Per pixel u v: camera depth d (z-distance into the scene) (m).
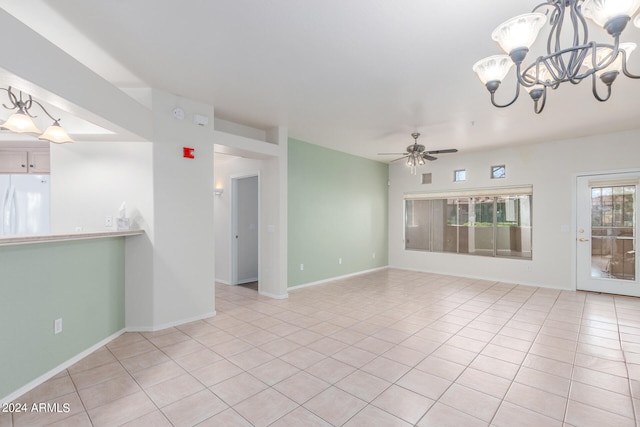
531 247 5.79
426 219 7.22
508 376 2.51
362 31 2.30
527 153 5.80
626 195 4.91
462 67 2.86
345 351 2.96
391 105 3.83
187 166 3.71
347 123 4.56
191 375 2.52
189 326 3.62
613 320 3.81
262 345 3.10
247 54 2.65
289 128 4.85
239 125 4.64
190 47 2.54
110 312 3.21
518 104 3.75
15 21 1.79
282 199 4.88
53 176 3.40
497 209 6.20
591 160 5.18
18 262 2.22
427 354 2.90
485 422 1.95
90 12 2.07
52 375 2.49
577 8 1.49
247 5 2.00
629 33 2.28
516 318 3.89
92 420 1.96
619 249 4.98
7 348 2.14
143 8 2.03
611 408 2.10
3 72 1.77
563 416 2.01
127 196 3.45
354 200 6.77
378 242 7.46
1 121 2.97
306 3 1.98
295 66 2.85
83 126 3.13
